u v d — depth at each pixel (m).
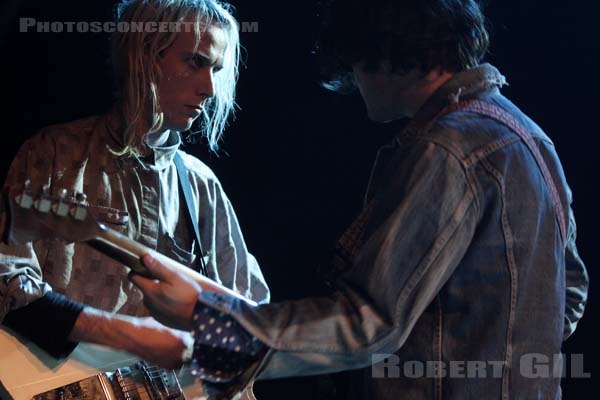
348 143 3.70
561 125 3.45
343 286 1.37
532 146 1.48
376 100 1.59
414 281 1.33
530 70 3.46
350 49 1.52
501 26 3.43
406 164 1.39
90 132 2.08
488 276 1.41
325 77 1.65
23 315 1.87
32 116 3.45
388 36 1.48
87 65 3.45
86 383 1.93
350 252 1.53
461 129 1.41
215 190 2.34
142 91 2.02
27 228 1.51
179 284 1.38
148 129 2.07
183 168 2.25
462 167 1.37
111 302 2.05
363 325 1.31
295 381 3.22
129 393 1.96
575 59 3.42
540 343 1.44
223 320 1.32
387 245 1.33
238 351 1.31
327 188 3.73
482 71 1.52
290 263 3.76
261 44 3.61
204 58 2.05
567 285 1.73
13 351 1.88
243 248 2.41
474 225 1.38
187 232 2.21
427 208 1.35
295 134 3.70
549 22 3.41
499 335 1.41
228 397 1.32
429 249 1.34
